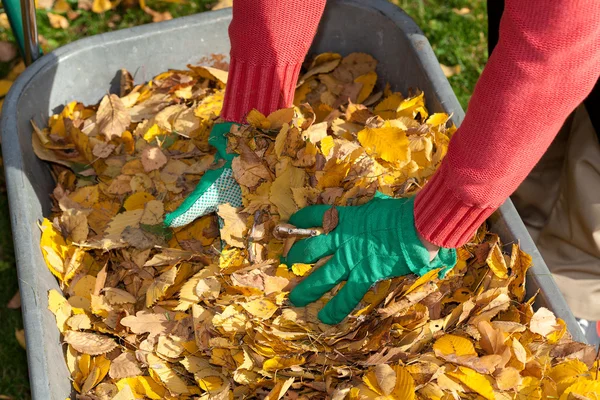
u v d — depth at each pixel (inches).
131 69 65.7
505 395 46.1
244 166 54.0
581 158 60.3
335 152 58.1
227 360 49.8
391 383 45.0
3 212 76.7
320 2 48.3
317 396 48.3
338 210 50.0
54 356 47.4
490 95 34.9
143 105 66.1
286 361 48.3
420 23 95.2
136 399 50.1
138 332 51.3
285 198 54.5
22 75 58.2
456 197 40.0
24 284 47.5
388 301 48.6
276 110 52.7
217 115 64.9
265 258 53.8
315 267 50.4
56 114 62.7
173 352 50.9
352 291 47.4
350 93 67.3
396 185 57.7
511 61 33.4
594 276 63.4
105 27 93.4
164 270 55.5
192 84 68.1
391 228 45.8
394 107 65.0
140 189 60.4
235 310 50.5
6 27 90.3
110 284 55.8
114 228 56.9
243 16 47.8
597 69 33.3
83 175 62.1
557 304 47.6
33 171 58.1
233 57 50.3
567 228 63.9
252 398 49.7
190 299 52.1
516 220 51.5
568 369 46.8
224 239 53.2
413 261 45.4
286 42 48.7
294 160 56.2
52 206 59.5
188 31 65.1
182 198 60.7
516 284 50.6
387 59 66.8
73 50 61.1
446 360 46.9
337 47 69.2
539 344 48.3
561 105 34.3
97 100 66.1
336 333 49.0
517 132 35.4
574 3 30.7
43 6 93.4
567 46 31.9
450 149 39.2
